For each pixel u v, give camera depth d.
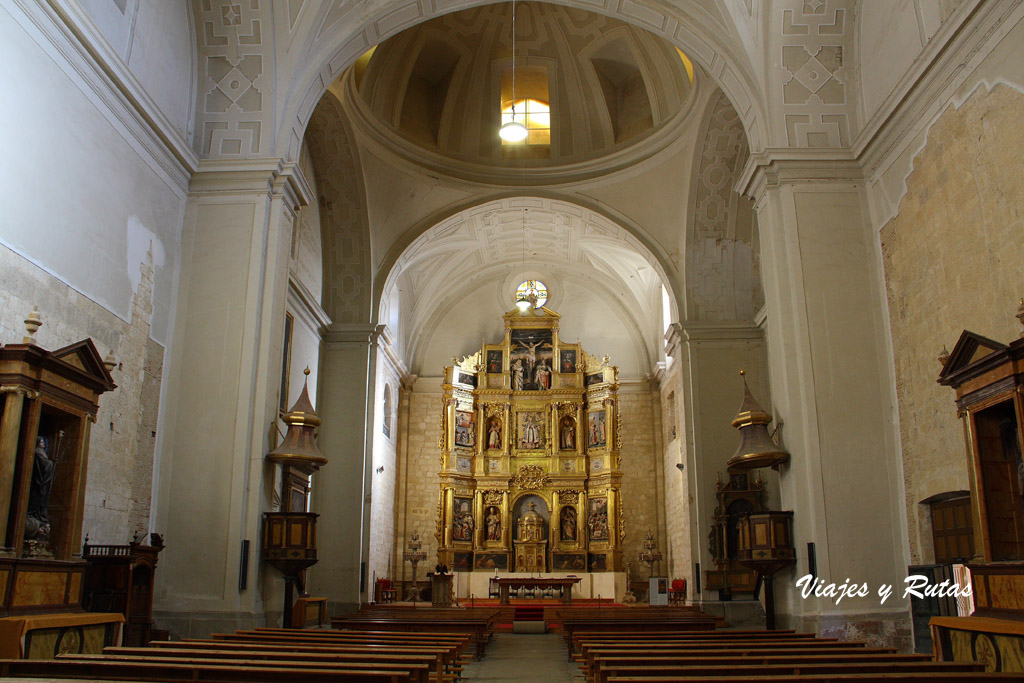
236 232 12.46
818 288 12.13
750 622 17.88
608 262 26.78
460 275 28.22
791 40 12.91
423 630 12.09
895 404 11.55
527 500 28.08
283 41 13.11
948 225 10.16
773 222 12.48
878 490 11.39
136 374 11.05
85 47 9.80
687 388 19.53
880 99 12.12
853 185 12.55
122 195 10.79
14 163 8.57
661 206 20.39
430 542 26.97
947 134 10.17
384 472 24.16
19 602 7.09
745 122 13.44
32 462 7.41
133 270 11.07
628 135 20.94
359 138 18.92
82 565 8.00
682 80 18.78
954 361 8.41
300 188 13.26
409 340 28.12
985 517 7.82
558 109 21.23
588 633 10.29
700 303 19.81
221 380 11.88
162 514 11.39
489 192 21.30
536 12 19.95
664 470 27.20
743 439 12.46
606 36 19.94
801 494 11.49
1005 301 8.93
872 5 12.26
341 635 9.00
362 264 20.41
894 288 11.62
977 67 9.55
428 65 20.94
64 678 4.93
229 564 11.13
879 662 6.37
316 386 19.50
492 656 12.54
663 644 7.94
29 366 7.49
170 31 12.34
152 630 10.47
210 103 13.08
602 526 27.05
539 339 28.89
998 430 8.05
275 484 12.24
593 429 28.08
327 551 18.81
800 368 11.85
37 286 8.92
